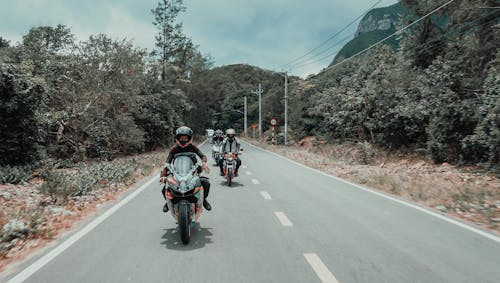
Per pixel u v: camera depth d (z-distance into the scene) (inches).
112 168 597.9
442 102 740.0
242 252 217.5
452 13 906.1
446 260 204.1
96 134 878.4
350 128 1211.9
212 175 612.1
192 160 265.4
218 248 225.1
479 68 812.0
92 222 291.6
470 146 689.0
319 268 190.9
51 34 919.0
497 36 784.9
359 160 923.4
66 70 869.8
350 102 1134.4
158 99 1262.3
